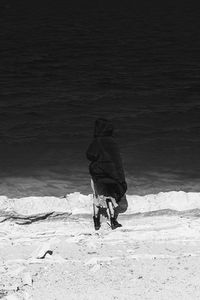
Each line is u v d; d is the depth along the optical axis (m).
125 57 35.88
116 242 9.33
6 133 20.38
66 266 8.17
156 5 68.06
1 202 10.49
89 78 29.86
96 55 36.56
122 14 59.19
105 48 39.06
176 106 24.19
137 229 10.04
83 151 18.55
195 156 17.95
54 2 71.19
